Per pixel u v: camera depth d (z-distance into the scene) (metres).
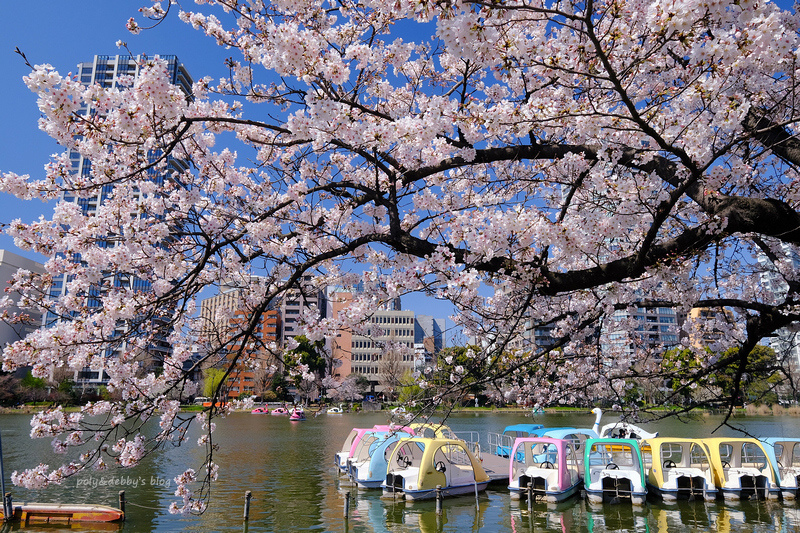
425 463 17.58
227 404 7.23
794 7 6.23
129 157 5.76
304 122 4.60
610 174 6.00
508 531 14.34
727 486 17.23
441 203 6.46
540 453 20.77
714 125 4.62
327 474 22.19
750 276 8.65
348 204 6.12
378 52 5.57
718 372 7.49
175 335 6.59
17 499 17.17
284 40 4.29
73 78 4.23
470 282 4.74
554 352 9.99
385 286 5.50
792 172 6.45
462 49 3.56
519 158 5.70
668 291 7.31
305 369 8.05
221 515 15.74
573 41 5.38
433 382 7.45
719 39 3.85
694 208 6.40
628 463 19.77
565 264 6.36
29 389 56.91
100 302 6.07
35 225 5.60
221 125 6.61
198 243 5.70
